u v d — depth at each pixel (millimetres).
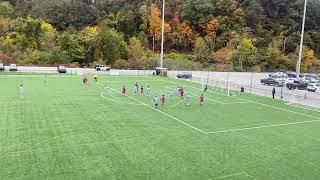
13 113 31297
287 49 122000
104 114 32750
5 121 28406
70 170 18812
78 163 19859
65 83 53062
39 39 98438
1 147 22000
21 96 39625
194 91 50812
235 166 20406
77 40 99125
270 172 19703
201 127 29516
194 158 21516
